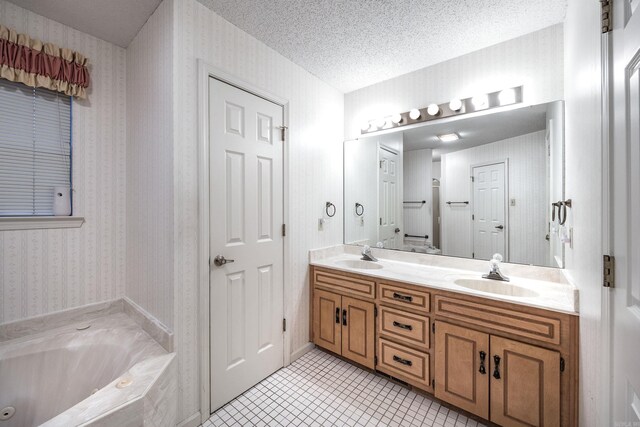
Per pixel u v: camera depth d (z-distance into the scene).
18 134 1.63
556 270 1.81
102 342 1.64
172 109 1.51
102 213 1.92
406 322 1.90
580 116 1.29
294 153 2.30
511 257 1.99
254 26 1.85
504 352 1.51
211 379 1.69
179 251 1.54
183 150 1.55
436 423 1.64
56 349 1.56
